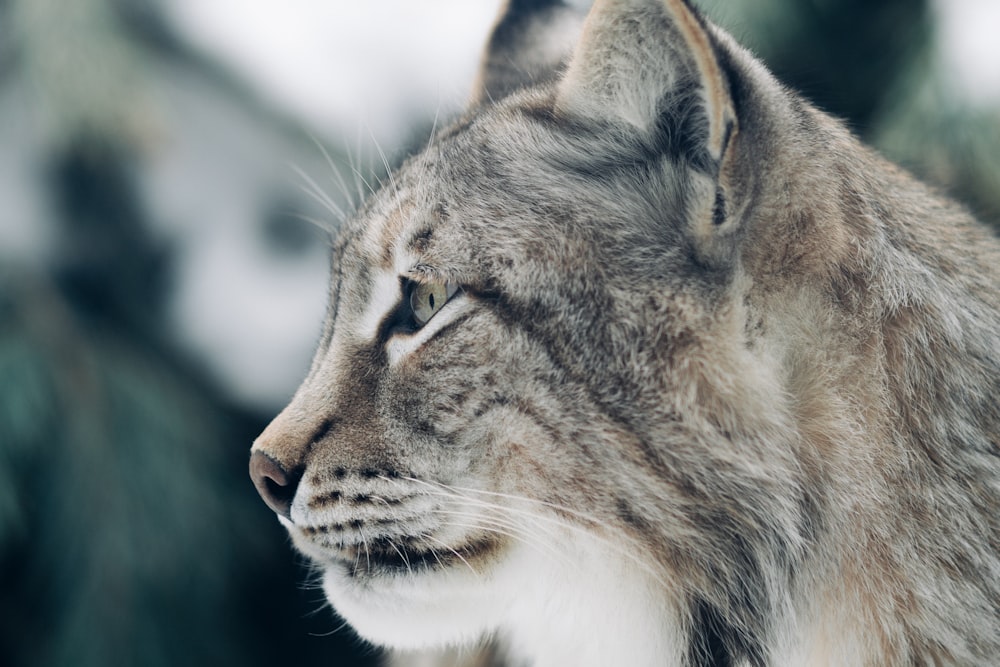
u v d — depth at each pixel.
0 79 1.88
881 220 1.46
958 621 1.44
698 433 1.45
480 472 1.46
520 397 1.45
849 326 1.45
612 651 1.47
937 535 1.44
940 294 1.46
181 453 1.85
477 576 1.47
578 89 1.46
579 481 1.45
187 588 1.82
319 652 2.03
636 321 1.45
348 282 1.49
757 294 1.45
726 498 1.45
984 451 1.45
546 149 1.46
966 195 1.59
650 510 1.45
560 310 1.45
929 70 1.78
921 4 1.93
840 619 1.45
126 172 1.94
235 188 1.99
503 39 1.57
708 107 1.43
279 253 2.00
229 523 1.88
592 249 1.45
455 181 1.47
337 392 1.48
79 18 1.83
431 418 1.46
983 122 1.76
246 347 1.98
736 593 1.45
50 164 1.92
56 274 1.93
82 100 1.83
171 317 1.99
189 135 1.96
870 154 1.50
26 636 1.86
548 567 1.47
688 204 1.45
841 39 2.04
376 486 1.47
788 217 1.45
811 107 1.49
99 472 1.81
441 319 1.46
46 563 1.79
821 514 1.45
